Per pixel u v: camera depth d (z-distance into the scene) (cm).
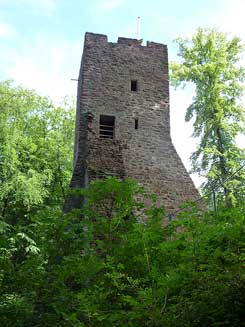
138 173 1717
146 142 1797
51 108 2808
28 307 915
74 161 1927
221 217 877
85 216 1102
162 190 1698
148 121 1842
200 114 2275
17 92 2430
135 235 916
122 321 743
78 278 920
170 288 739
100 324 781
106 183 1080
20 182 2094
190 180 1750
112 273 846
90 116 1738
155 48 1992
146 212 1026
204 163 2203
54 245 995
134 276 898
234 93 2289
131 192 1077
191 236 811
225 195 2053
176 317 682
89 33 1936
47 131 2752
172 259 862
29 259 983
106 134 1811
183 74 2289
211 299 670
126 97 1864
